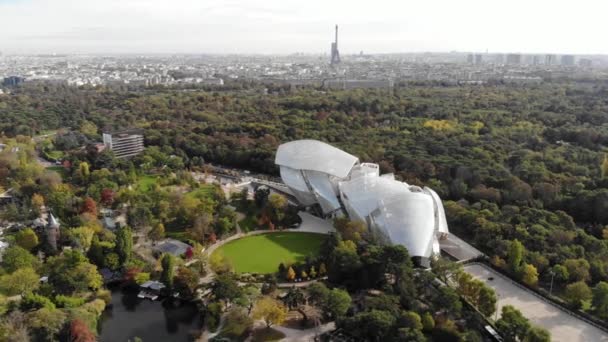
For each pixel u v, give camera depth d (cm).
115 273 18850
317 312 16038
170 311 17062
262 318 16000
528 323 14238
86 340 13950
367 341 14475
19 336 13362
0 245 19862
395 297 15800
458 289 17025
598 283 16538
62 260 18138
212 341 14925
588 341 14775
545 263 18400
